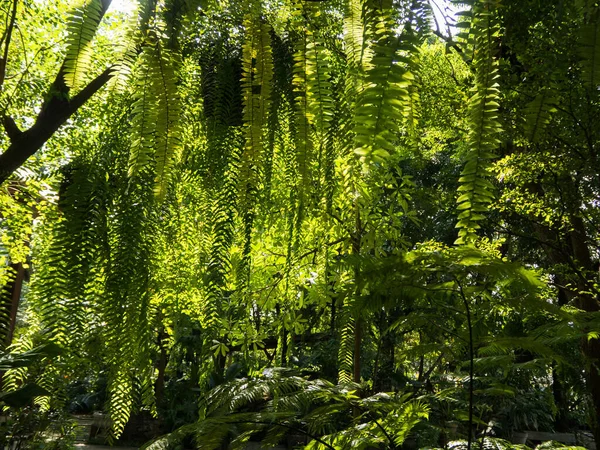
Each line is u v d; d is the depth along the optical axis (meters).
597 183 2.52
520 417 6.25
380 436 1.70
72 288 1.21
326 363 5.91
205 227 1.44
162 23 0.71
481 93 0.59
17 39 3.18
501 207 2.90
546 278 2.71
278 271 2.14
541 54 1.24
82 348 1.22
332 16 1.14
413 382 5.44
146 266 1.27
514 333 2.32
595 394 2.84
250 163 0.94
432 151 3.07
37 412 3.79
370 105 0.48
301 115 0.86
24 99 2.58
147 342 1.28
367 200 1.42
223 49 1.23
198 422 1.50
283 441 5.68
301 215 1.34
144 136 0.79
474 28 0.59
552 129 2.05
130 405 1.29
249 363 2.08
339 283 1.89
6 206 2.73
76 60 0.72
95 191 1.25
